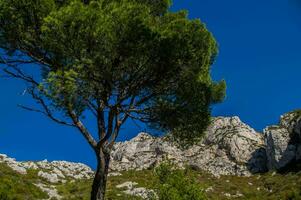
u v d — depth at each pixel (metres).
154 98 15.55
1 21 13.35
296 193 61.16
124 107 14.73
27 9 13.14
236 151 92.56
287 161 81.00
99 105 14.52
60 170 72.62
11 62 14.11
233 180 81.69
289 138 83.88
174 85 15.16
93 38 12.77
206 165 89.25
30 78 14.14
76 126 14.16
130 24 12.95
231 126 101.38
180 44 13.52
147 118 15.72
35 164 68.56
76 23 12.52
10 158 58.44
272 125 92.12
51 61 13.70
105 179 14.65
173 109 15.63
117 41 13.00
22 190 40.19
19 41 13.78
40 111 13.60
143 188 57.00
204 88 15.73
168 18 14.93
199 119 16.22
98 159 14.63
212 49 15.09
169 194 26.09
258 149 92.06
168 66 13.88
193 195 26.20
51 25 12.50
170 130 16.45
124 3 13.43
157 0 16.14
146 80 14.29
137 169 89.75
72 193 50.88
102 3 13.97
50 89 12.44
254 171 87.00
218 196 69.44
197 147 96.38
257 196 69.38
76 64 12.67
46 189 46.78
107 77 13.33
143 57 13.62
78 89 13.09
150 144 99.94
